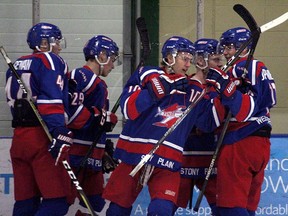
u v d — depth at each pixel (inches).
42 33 502.0
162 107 462.3
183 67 464.4
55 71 480.4
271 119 668.7
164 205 453.4
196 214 572.4
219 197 488.7
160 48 668.1
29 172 498.6
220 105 486.9
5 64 607.8
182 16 669.9
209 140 523.5
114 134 575.5
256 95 480.4
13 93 490.9
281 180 576.1
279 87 676.7
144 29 511.5
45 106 472.4
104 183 564.7
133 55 626.5
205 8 684.1
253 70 482.0
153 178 464.1
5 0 613.6
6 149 560.1
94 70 530.9
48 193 485.1
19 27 615.2
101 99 527.2
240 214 481.7
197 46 505.7
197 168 525.0
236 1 685.3
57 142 468.1
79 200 538.0
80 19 618.8
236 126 486.6
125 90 468.1
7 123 600.4
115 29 622.5
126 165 469.4
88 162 528.4
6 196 561.9
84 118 512.7
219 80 462.3
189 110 458.0
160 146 458.9
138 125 464.1
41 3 615.5
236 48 498.3
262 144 488.1
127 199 469.4
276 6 690.2
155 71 464.4
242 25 685.9
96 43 527.8
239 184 483.5
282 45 684.1
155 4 665.6
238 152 485.1
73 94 510.9
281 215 577.3
